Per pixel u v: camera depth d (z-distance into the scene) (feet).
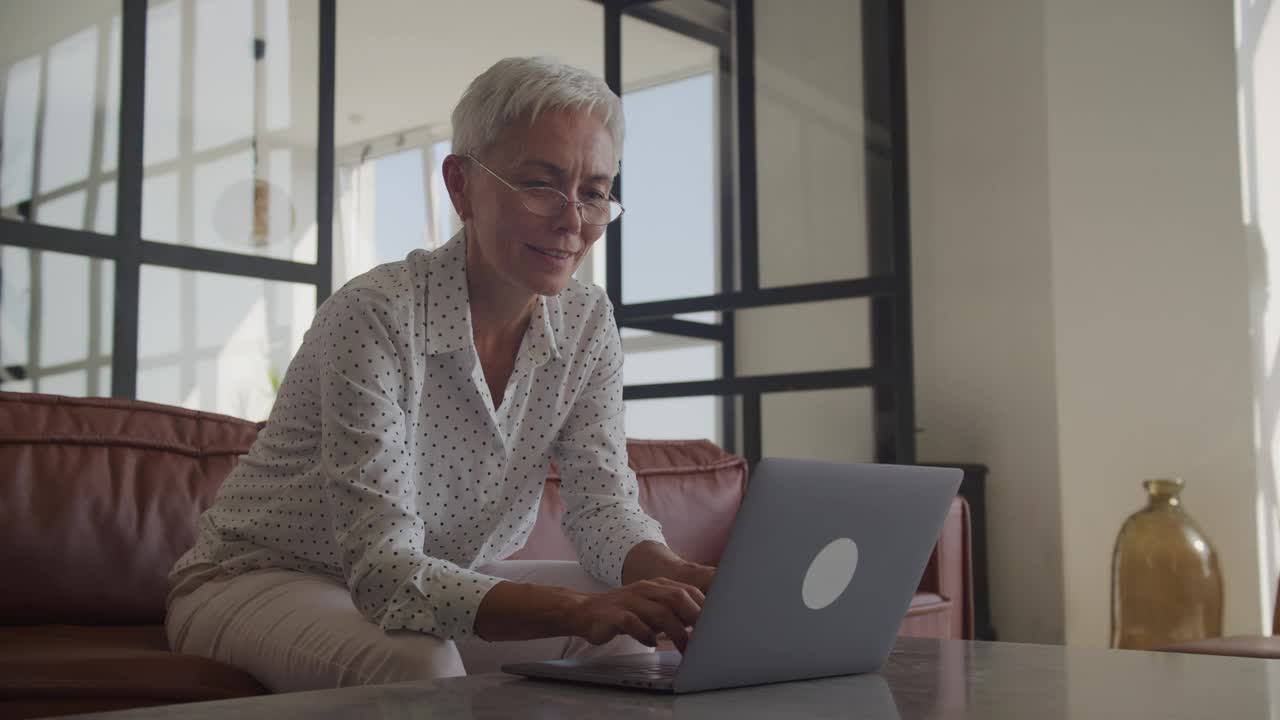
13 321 11.28
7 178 11.31
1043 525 14.64
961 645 4.03
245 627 4.36
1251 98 14.08
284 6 13.00
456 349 4.48
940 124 15.83
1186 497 14.14
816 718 2.53
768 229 14.34
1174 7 14.46
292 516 4.64
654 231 15.23
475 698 2.77
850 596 3.21
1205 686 3.00
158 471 6.06
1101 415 14.51
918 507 3.33
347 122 26.27
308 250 13.14
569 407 5.05
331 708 2.57
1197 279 14.23
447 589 3.70
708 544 8.32
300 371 4.70
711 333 14.84
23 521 5.59
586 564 4.85
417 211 27.07
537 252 4.34
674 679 2.89
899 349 13.29
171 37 12.26
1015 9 15.23
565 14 20.56
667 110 15.14
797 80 14.23
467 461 4.76
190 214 12.34
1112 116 14.67
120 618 5.82
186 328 12.34
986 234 15.35
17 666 4.00
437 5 20.01
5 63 11.37
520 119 4.30
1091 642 14.29
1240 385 13.96
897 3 13.48
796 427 14.19
